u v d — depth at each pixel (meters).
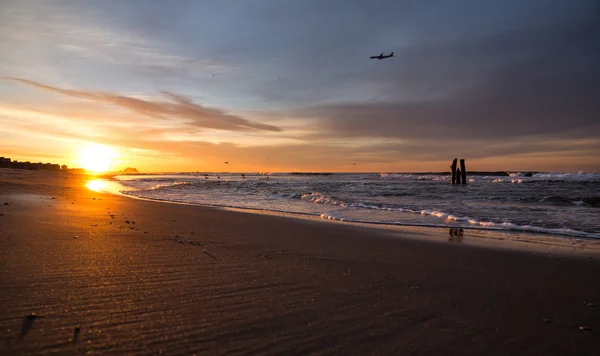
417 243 6.78
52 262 4.05
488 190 27.23
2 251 4.43
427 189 28.42
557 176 48.34
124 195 19.94
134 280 3.62
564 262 5.35
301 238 6.96
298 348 2.43
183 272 4.05
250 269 4.37
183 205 14.14
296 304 3.26
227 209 13.06
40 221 7.08
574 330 2.95
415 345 2.58
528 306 3.49
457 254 5.84
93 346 2.25
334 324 2.87
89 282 3.45
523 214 12.43
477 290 3.95
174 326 2.62
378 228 8.84
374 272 4.57
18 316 2.59
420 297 3.64
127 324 2.60
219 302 3.18
